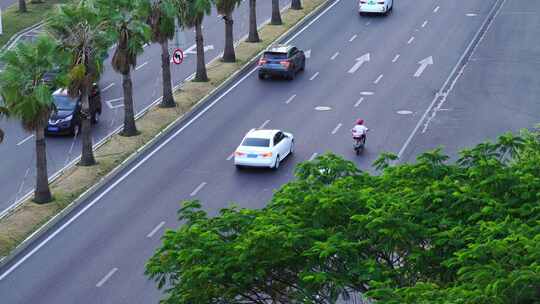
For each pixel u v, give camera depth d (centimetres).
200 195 6053
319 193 3284
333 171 3703
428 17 10450
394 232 2962
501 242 2723
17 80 5612
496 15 10519
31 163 6662
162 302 3125
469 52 9231
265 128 7300
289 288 3081
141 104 7875
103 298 4747
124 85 6994
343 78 8525
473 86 8225
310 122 7419
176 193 6088
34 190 6178
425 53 9206
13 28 10038
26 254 5253
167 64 7662
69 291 4828
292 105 7825
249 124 7394
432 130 7181
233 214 3362
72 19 6106
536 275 2481
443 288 2830
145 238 5422
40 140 5781
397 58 9075
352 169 3728
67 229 5566
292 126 7338
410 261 2986
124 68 6925
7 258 5191
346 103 7850
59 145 7000
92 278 4959
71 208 5847
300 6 10769
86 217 5728
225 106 7825
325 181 3688
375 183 3612
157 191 6125
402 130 7194
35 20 10388
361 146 6662
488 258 2733
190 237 3177
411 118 7462
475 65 8819
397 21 10306
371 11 10331
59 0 11294
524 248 2691
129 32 6819
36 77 5659
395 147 6850
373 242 3016
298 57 8631
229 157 6719
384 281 2902
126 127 7069
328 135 7125
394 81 8406
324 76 8606
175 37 7912
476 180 3416
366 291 2967
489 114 7525
